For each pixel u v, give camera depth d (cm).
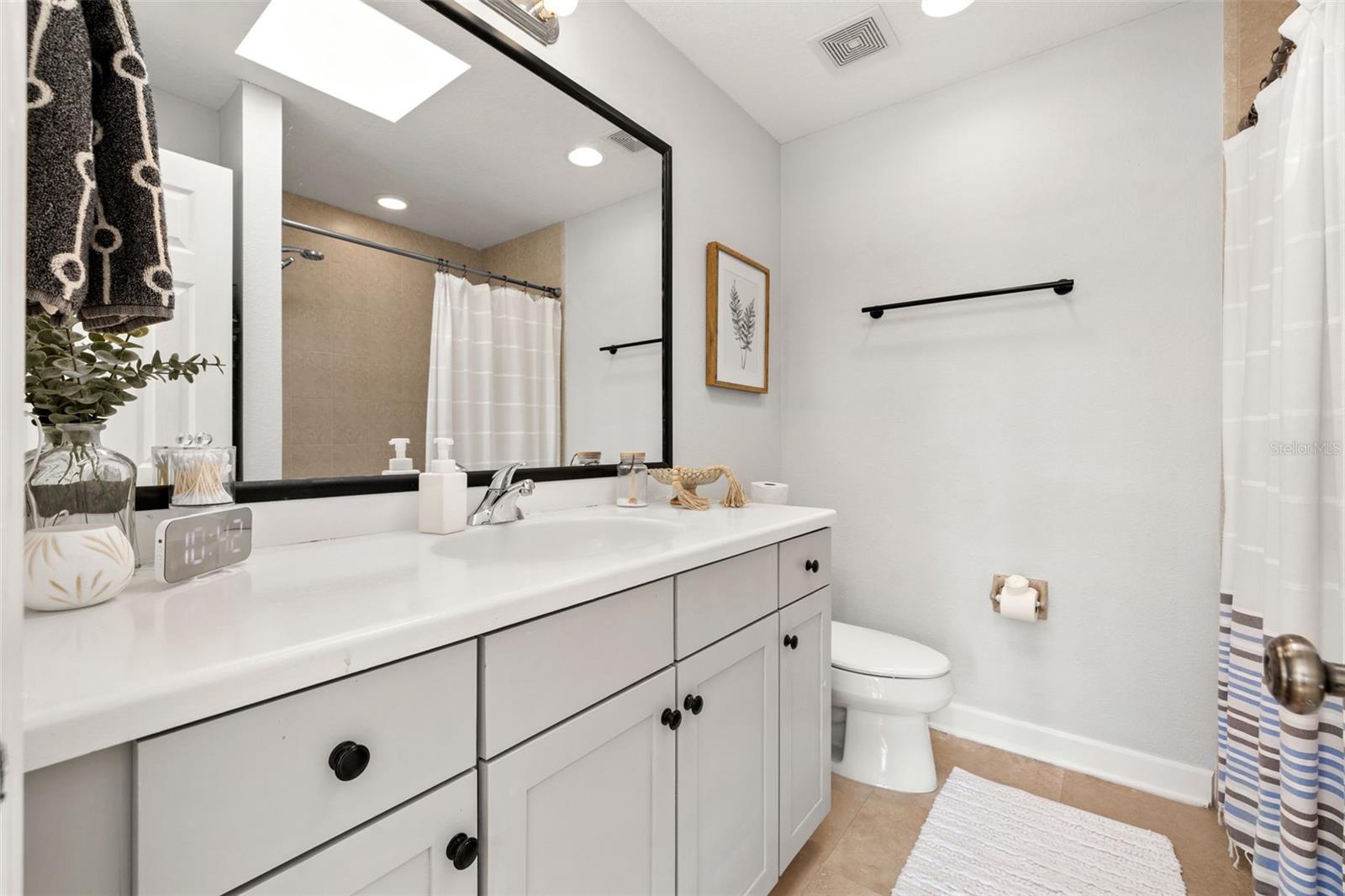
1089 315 180
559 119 147
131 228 64
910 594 213
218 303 92
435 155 123
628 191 167
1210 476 163
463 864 63
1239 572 141
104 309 64
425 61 121
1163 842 148
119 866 43
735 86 204
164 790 45
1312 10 112
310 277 104
